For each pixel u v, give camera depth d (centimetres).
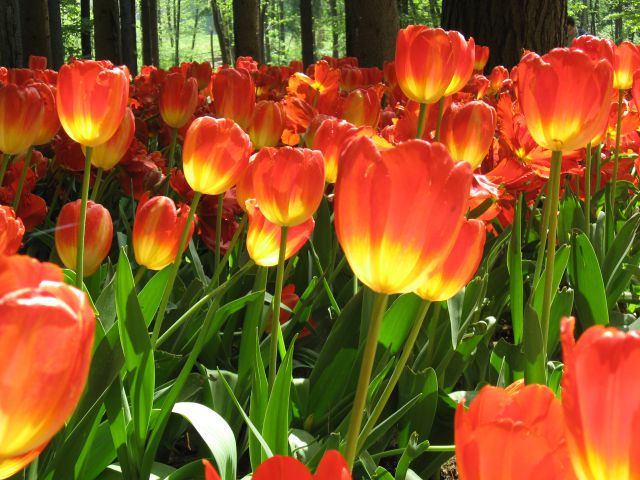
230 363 105
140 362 72
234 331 109
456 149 90
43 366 27
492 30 332
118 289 72
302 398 88
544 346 78
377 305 46
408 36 90
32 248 137
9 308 26
